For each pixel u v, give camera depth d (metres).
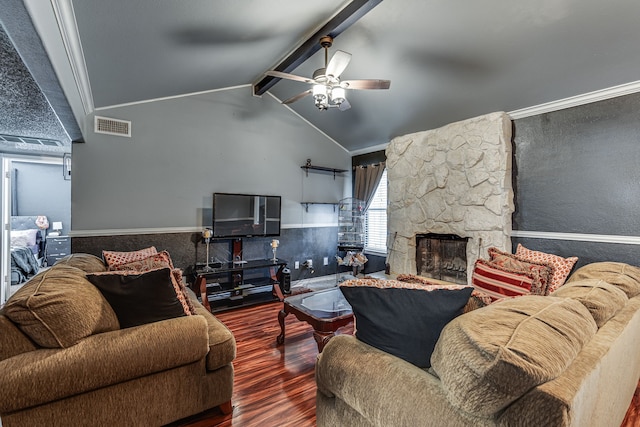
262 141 4.91
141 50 2.64
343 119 5.10
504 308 1.13
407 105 4.27
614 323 1.40
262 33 2.93
